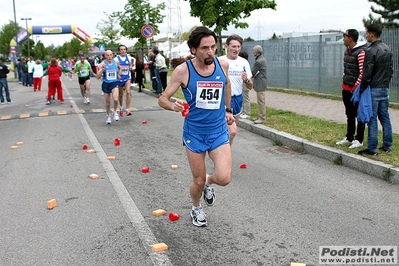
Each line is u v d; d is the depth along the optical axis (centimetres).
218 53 1881
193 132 432
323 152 757
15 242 436
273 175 661
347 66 739
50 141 955
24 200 562
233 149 852
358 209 512
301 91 1684
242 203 539
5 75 1838
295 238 435
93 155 813
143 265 384
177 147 875
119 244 427
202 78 415
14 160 788
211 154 439
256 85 1016
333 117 1077
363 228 457
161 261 390
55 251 414
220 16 1848
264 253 404
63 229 466
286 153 810
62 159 785
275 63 1948
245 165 708
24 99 1977
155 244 420
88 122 1212
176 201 553
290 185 609
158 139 959
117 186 616
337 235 441
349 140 775
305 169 693
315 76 1650
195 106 423
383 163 643
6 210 527
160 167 722
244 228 462
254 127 1007
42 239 441
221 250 412
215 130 434
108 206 535
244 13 1906
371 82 670
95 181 643
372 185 602
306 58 1698
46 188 612
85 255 404
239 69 659
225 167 427
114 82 1159
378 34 662
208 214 504
